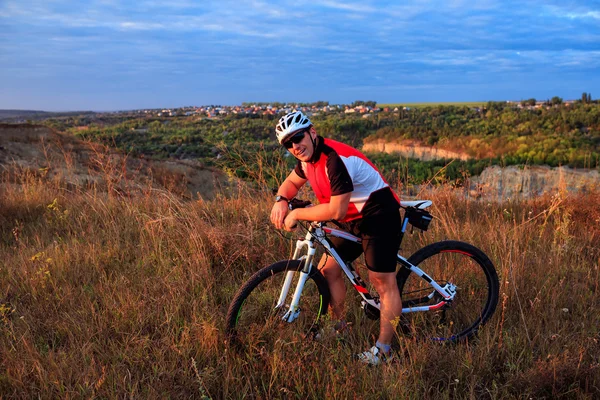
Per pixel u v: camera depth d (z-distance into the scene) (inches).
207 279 147.6
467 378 104.5
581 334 119.6
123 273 156.3
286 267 113.9
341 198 100.0
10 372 103.2
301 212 107.7
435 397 98.6
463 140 2839.6
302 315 121.0
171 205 221.3
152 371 106.3
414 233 188.1
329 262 120.9
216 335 113.3
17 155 696.4
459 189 292.2
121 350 112.3
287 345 110.1
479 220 231.8
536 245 186.2
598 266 163.6
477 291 139.0
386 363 109.6
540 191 329.1
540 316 129.8
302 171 114.0
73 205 238.8
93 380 101.1
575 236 196.9
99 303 138.9
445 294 125.8
